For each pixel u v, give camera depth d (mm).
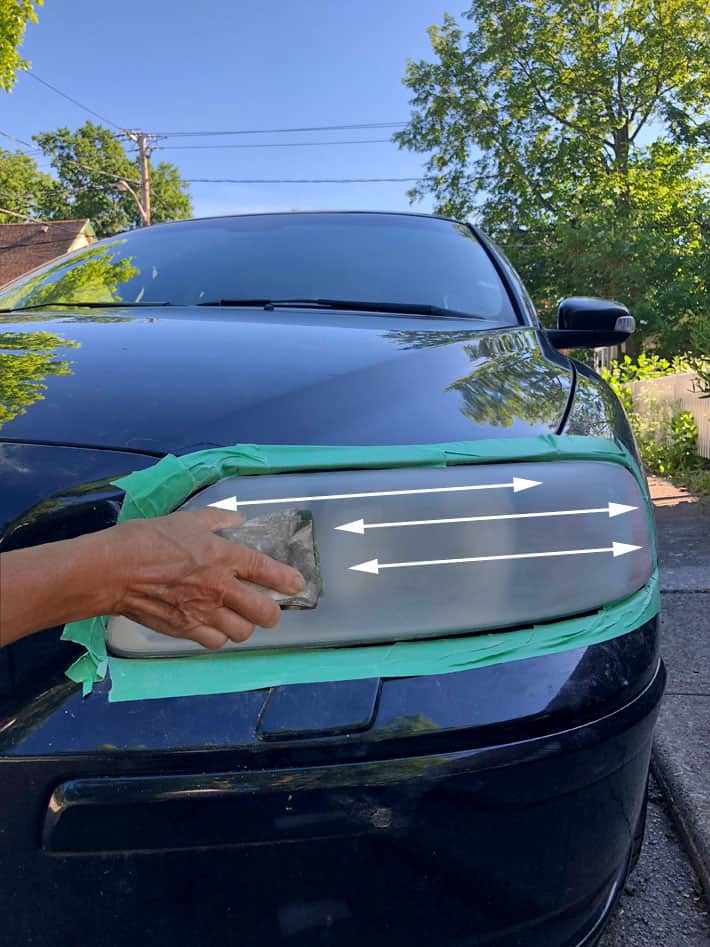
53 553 722
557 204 23031
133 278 2209
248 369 1264
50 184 49812
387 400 1177
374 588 978
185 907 905
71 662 909
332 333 1563
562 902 1067
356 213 2658
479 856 967
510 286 2291
